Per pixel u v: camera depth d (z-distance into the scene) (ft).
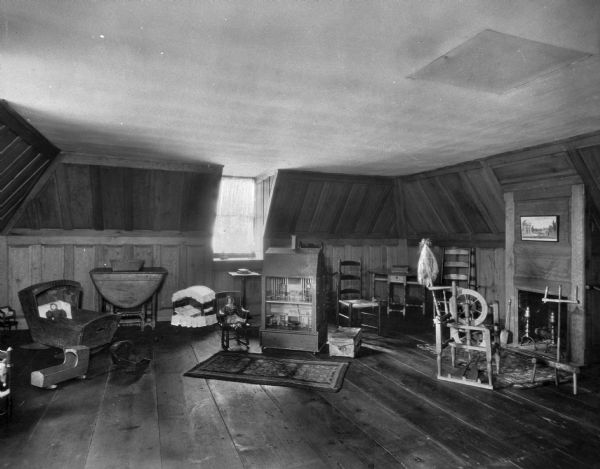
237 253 27.27
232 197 26.89
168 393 13.99
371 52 8.70
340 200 27.27
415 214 28.32
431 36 7.97
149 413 12.46
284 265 19.01
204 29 7.73
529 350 17.22
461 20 7.36
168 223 24.59
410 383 15.11
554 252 18.29
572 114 13.37
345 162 22.20
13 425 11.59
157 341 20.44
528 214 19.61
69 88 10.96
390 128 15.20
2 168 15.80
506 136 16.40
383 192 27.78
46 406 12.88
